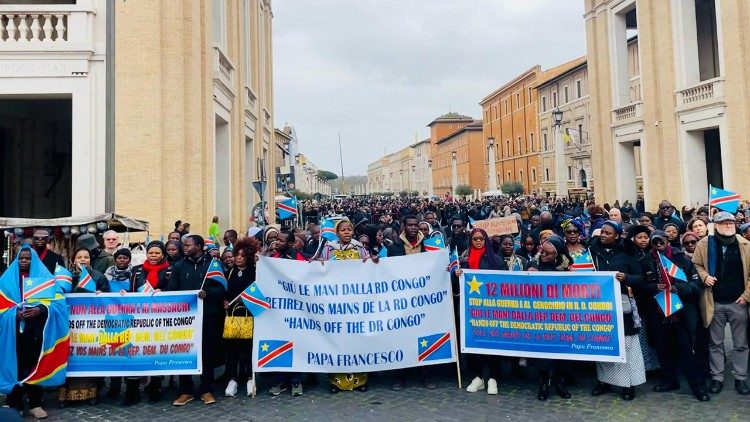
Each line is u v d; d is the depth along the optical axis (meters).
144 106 12.73
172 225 12.80
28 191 16.84
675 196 21.78
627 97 26.14
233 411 6.16
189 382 6.53
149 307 6.50
